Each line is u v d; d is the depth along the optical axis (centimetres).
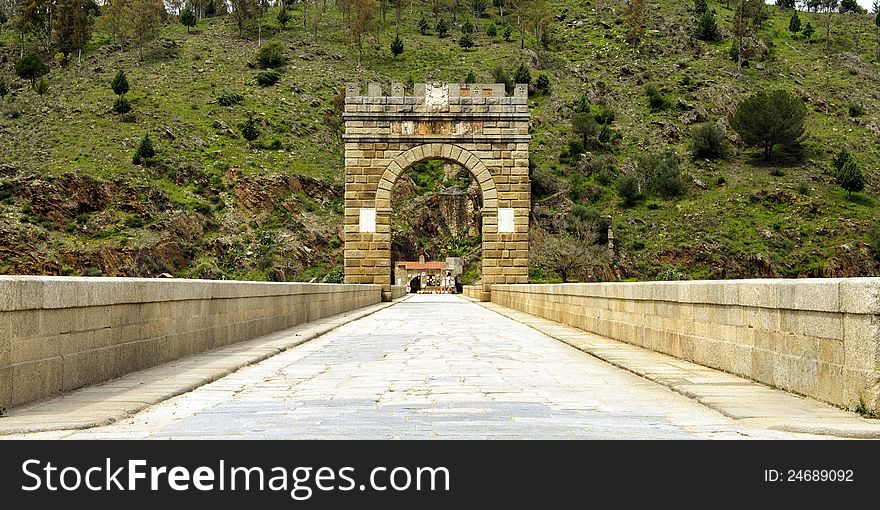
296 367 1317
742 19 16112
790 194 10794
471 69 14712
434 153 5012
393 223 11631
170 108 11750
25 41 14912
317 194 10712
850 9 19475
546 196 11519
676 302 1381
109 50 14300
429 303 5022
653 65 15188
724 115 13525
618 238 10419
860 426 712
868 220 10131
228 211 9844
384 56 15388
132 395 940
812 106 13700
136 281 1152
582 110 13562
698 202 11069
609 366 1322
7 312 816
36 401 877
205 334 1498
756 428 754
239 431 753
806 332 891
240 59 14275
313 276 9331
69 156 9519
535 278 9494
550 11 17912
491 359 1452
